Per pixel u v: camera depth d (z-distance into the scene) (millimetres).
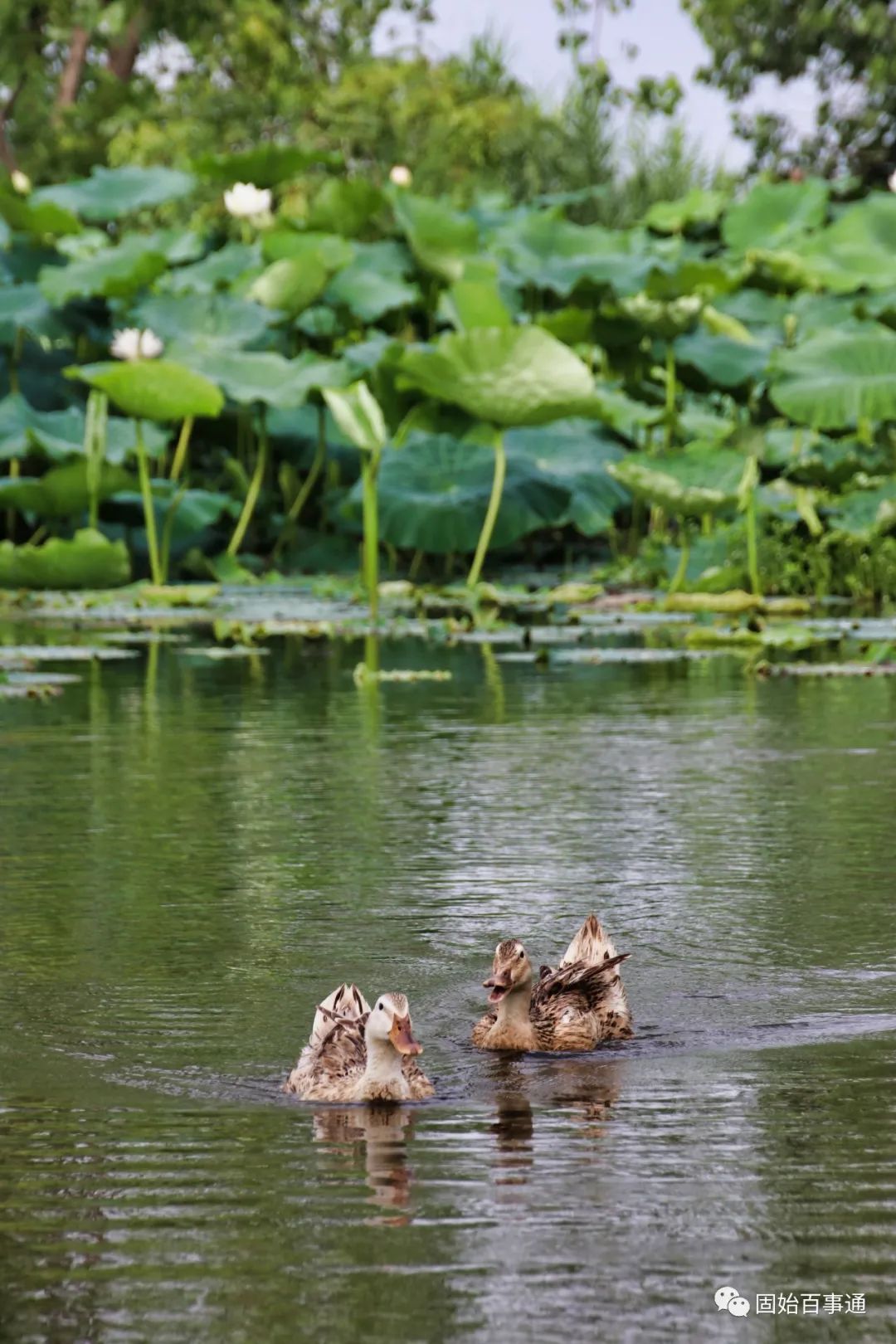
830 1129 5871
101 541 25641
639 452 27297
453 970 7801
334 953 8047
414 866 9656
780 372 25766
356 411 23641
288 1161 5637
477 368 23406
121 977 7672
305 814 11031
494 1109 6148
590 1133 5875
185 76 50688
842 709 15445
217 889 9195
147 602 25234
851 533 25969
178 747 13547
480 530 26406
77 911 8773
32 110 51094
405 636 21984
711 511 23516
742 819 10828
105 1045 6797
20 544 28609
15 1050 6746
